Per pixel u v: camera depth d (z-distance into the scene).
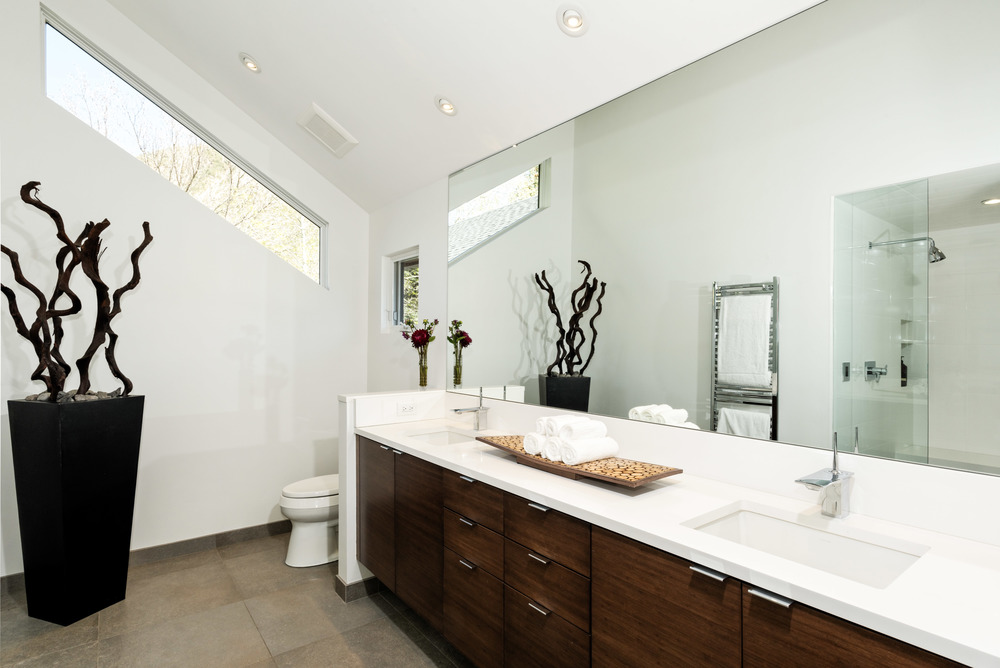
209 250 3.27
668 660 1.18
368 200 3.76
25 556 2.40
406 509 2.23
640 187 1.93
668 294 1.84
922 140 1.25
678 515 1.34
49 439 2.27
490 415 2.65
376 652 2.14
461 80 2.34
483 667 1.79
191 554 3.16
